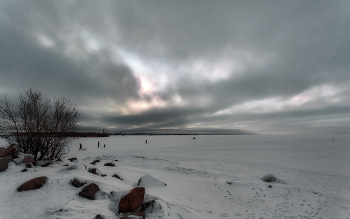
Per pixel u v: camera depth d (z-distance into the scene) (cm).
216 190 812
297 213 575
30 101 728
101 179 630
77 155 2036
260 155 2341
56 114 785
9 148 625
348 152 2630
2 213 331
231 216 543
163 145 4053
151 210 436
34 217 322
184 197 667
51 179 516
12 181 474
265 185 870
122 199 423
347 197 778
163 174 1069
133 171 1062
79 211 362
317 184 1005
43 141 749
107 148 3141
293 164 1686
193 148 3331
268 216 552
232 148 3344
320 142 4884
